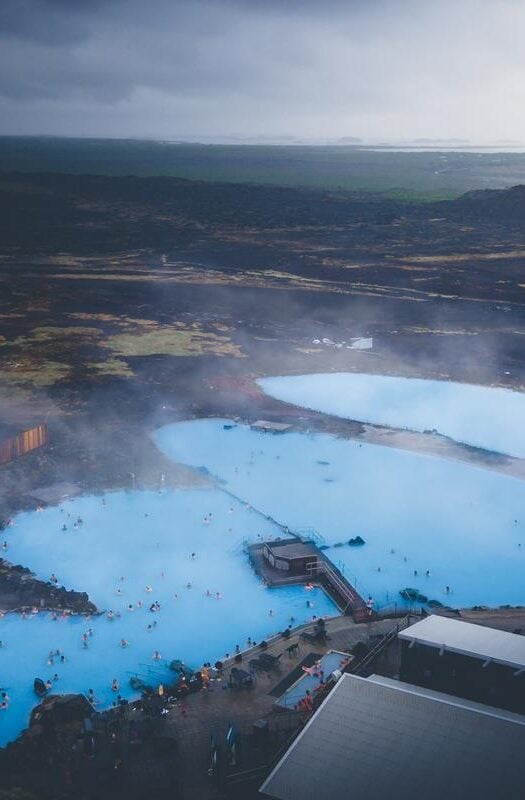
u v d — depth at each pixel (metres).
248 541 95.38
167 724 63.25
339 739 52.09
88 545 93.50
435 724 52.53
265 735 60.50
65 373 148.62
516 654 59.44
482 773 49.22
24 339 170.00
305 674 69.06
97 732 61.97
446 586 87.81
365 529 99.38
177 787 55.81
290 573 88.00
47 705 66.56
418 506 105.56
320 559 90.00
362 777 49.66
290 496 107.06
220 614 81.19
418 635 61.94
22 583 84.19
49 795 55.12
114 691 69.38
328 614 81.31
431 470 115.69
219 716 64.25
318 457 119.12
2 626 78.19
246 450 120.75
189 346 168.50
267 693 67.31
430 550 95.19
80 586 85.62
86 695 68.81
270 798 49.12
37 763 58.47
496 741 51.09
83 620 79.44
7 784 56.25
